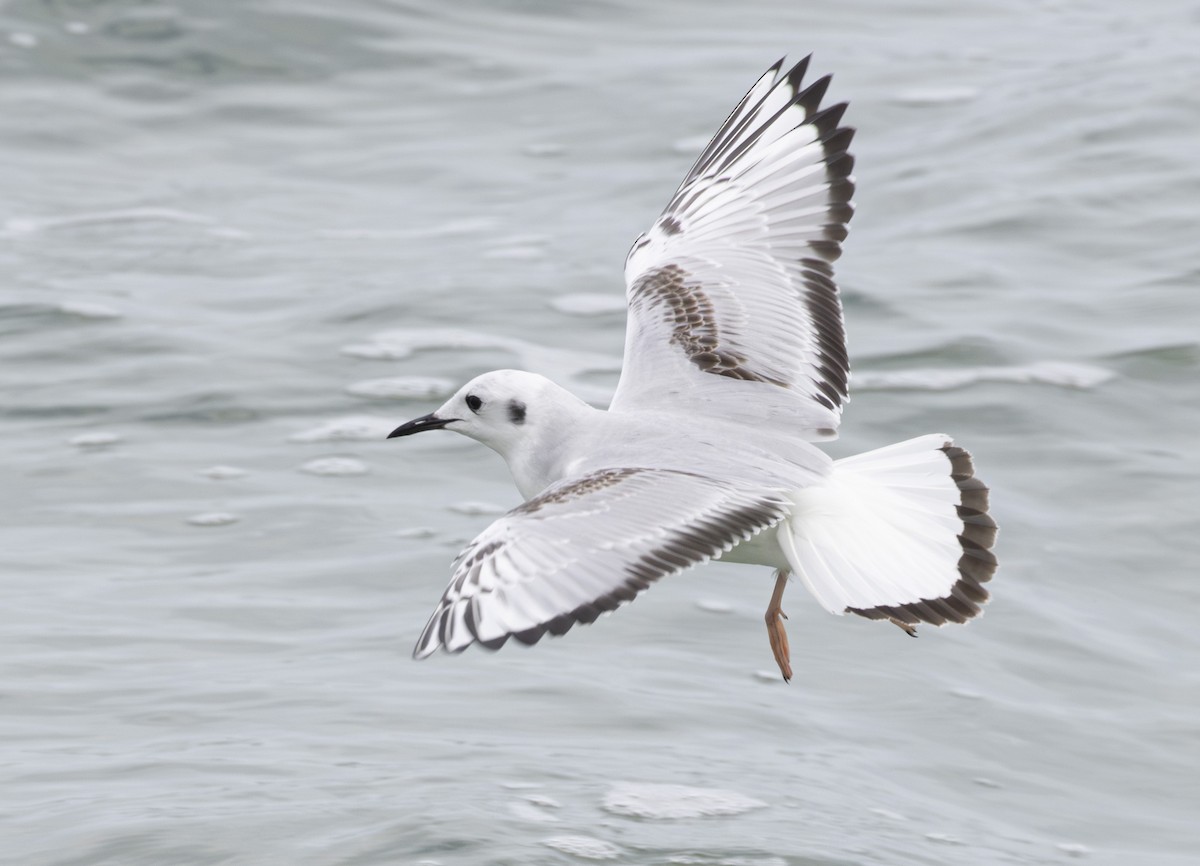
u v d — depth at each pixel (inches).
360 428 557.9
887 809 374.9
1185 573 471.5
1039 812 381.4
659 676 426.9
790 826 363.6
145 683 414.0
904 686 426.6
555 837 353.4
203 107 813.9
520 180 753.0
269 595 457.7
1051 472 518.9
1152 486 510.0
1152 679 430.0
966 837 366.9
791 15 928.9
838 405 350.0
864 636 448.5
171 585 462.6
